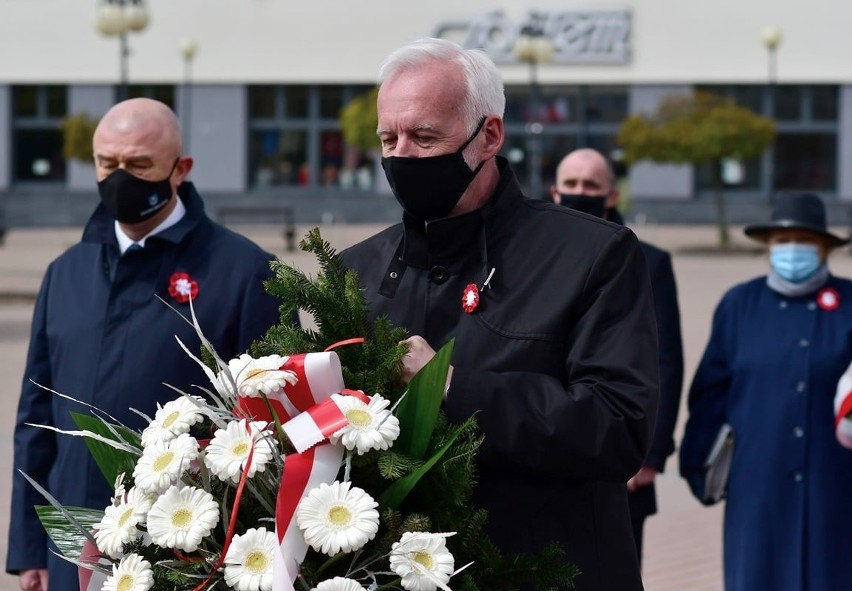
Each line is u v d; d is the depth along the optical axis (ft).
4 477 29.55
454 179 9.29
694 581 22.86
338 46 136.46
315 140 138.82
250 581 7.66
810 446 17.03
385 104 9.36
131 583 7.93
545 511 9.15
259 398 8.26
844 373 17.08
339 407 8.07
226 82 138.00
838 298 17.46
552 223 9.55
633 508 18.04
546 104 134.62
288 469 7.89
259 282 13.41
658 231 122.21
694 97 105.29
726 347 17.87
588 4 130.72
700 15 129.70
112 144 13.32
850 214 114.52
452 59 9.34
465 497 8.38
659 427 18.02
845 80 127.34
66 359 13.46
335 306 8.98
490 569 8.46
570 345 9.19
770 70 126.21
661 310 18.43
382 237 10.33
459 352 9.29
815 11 127.54
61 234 126.00
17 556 13.80
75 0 136.56
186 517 7.83
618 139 105.81
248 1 136.87
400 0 134.82
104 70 137.28
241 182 138.62
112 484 8.90
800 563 16.83
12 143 138.31
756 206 130.21
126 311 13.32
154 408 13.01
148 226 13.60
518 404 8.70
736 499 17.33
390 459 8.03
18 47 137.18
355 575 8.04
